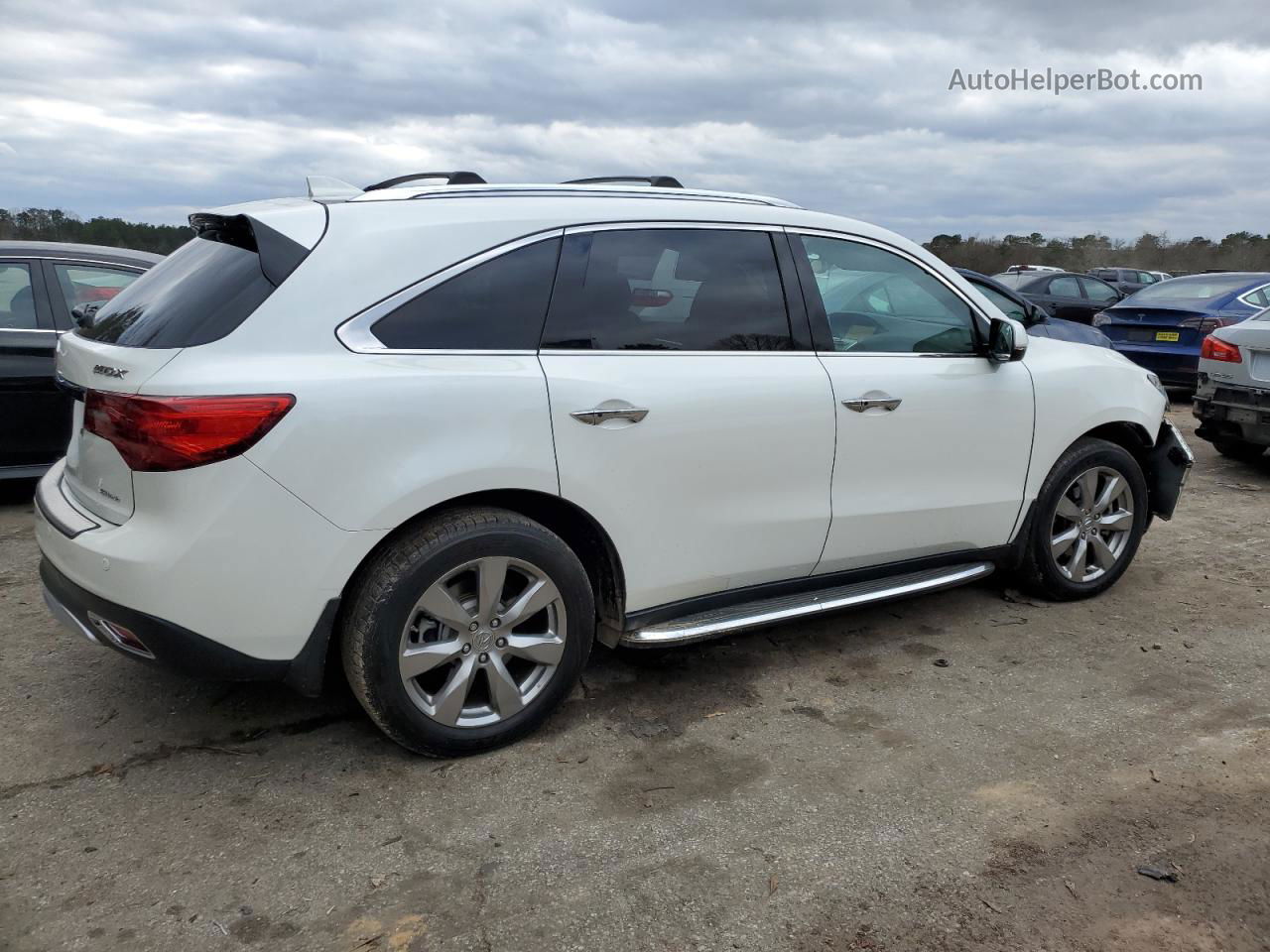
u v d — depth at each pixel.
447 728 2.91
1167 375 10.43
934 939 2.23
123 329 2.83
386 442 2.64
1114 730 3.25
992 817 2.72
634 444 3.06
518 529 2.89
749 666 3.74
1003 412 3.94
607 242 3.13
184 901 2.32
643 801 2.79
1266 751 3.11
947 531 3.92
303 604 2.62
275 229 2.69
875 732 3.22
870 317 3.70
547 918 2.28
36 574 4.58
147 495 2.51
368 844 2.56
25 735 3.09
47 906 2.29
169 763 2.95
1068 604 4.47
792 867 2.48
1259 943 2.22
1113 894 2.38
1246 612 4.39
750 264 3.42
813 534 3.53
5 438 5.41
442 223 2.87
